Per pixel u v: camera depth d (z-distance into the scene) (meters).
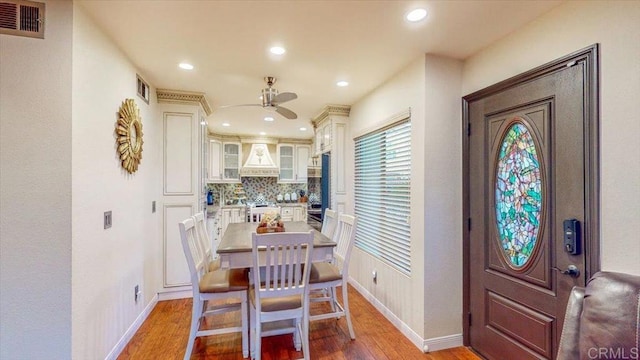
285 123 5.41
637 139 1.39
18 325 1.65
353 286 3.90
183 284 3.51
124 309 2.46
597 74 1.54
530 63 1.94
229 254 2.32
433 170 2.44
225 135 6.74
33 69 1.67
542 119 1.84
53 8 1.70
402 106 2.77
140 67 2.74
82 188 1.82
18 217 1.65
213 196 6.76
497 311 2.17
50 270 1.68
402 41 2.23
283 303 2.19
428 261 2.42
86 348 1.87
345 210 4.11
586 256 1.58
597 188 1.54
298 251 2.16
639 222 1.38
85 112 1.86
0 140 1.63
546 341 1.80
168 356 2.34
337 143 4.09
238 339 2.60
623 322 1.13
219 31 2.09
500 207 2.15
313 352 2.39
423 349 2.40
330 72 2.85
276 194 7.33
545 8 1.79
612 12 1.49
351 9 1.82
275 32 2.11
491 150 2.23
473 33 2.10
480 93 2.31
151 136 3.21
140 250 2.84
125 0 1.73
